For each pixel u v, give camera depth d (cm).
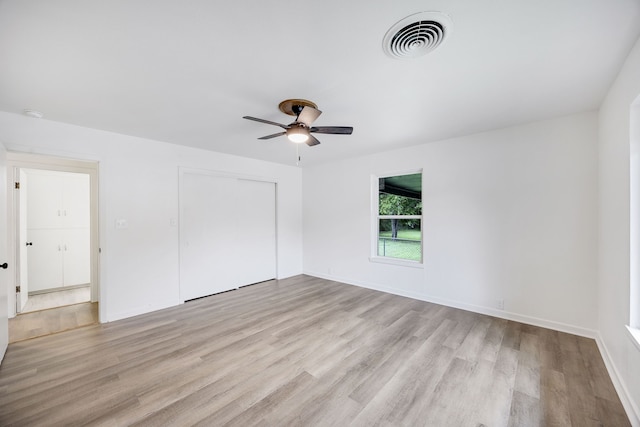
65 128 291
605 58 175
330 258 512
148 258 351
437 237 370
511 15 136
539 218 292
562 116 277
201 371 214
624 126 186
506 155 312
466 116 276
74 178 481
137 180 342
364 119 284
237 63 180
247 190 482
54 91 217
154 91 218
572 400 179
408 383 198
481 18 138
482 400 180
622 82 186
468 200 342
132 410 171
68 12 132
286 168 535
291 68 186
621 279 191
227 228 450
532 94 227
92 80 200
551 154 284
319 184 529
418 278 392
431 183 374
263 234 507
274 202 525
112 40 154
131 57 172
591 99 237
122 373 211
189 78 198
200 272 412
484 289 331
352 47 163
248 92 220
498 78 200
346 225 484
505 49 165
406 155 400
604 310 237
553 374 207
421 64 181
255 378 205
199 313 344
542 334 274
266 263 510
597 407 172
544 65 183
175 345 257
